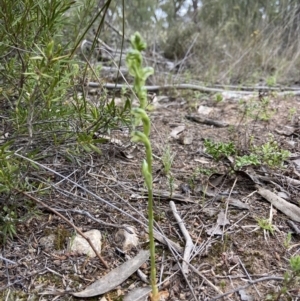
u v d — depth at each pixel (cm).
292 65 358
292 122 220
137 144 182
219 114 243
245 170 159
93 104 169
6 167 113
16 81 137
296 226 129
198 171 159
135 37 81
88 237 118
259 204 141
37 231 122
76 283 106
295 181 154
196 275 110
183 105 267
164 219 133
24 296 101
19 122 125
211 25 455
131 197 142
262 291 105
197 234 126
